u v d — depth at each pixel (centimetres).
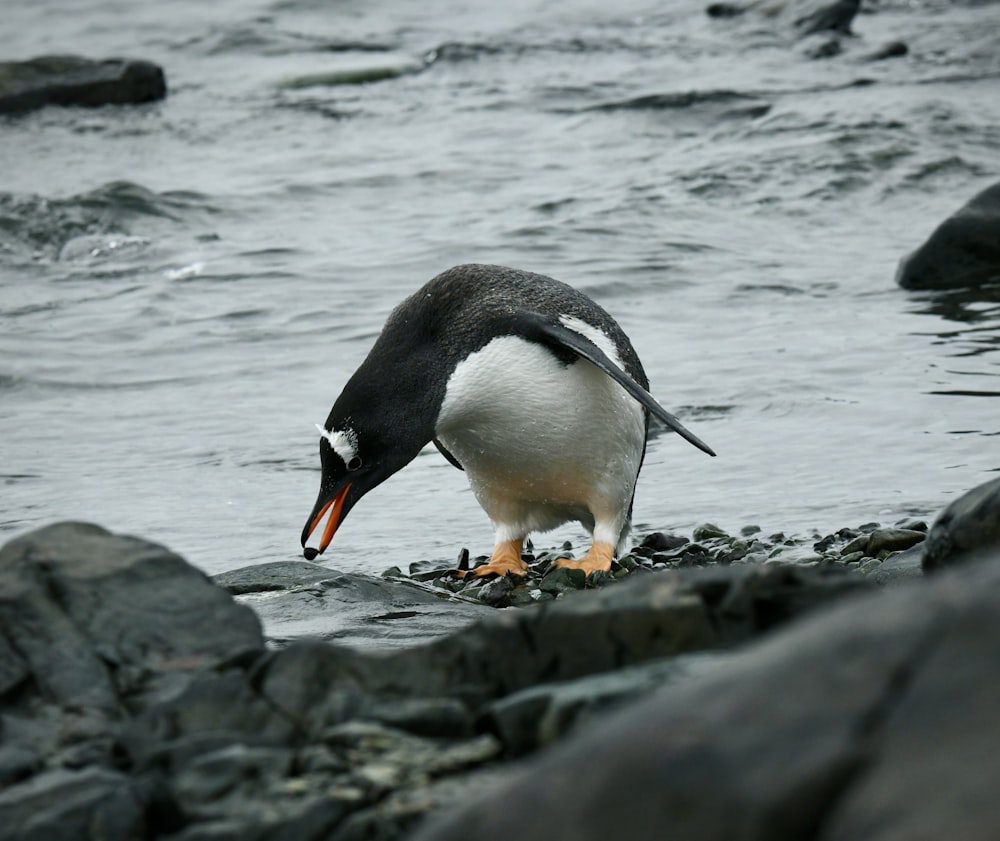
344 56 4334
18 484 1454
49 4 5694
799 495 1327
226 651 651
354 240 2444
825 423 1523
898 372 1669
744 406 1602
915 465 1374
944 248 2056
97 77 3675
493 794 407
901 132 2820
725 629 580
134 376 1816
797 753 376
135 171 2952
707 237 2369
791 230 2411
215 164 3023
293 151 3134
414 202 2692
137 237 2461
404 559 1255
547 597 1111
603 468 1171
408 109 3556
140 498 1412
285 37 4631
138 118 3525
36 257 2405
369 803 505
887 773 361
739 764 379
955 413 1515
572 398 1132
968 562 762
